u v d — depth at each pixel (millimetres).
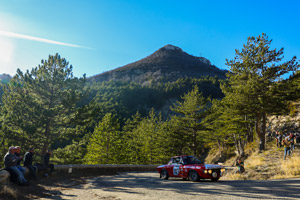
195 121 43250
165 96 196375
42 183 9906
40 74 23000
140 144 51594
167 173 13328
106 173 18328
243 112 24094
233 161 29062
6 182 7746
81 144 23906
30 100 21797
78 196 7293
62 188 9133
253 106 22422
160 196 6941
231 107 24359
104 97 171000
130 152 49469
